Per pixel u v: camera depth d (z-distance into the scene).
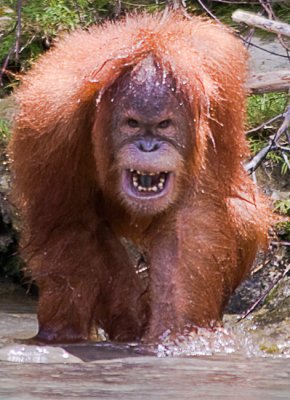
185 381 12.22
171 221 14.72
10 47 22.91
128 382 12.12
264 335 15.55
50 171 14.78
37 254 15.30
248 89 16.72
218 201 14.88
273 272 19.08
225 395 11.40
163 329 14.52
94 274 15.34
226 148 14.85
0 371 12.81
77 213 15.23
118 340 15.47
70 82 14.59
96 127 14.11
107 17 23.33
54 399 11.11
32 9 23.78
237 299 19.06
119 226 16.03
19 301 20.14
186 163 14.08
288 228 19.33
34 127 14.60
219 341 14.55
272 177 20.42
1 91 22.92
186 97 13.77
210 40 14.83
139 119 13.75
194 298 14.62
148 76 13.77
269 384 12.09
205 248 14.66
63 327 15.26
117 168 14.16
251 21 16.88
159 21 15.19
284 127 18.23
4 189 20.73
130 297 15.65
